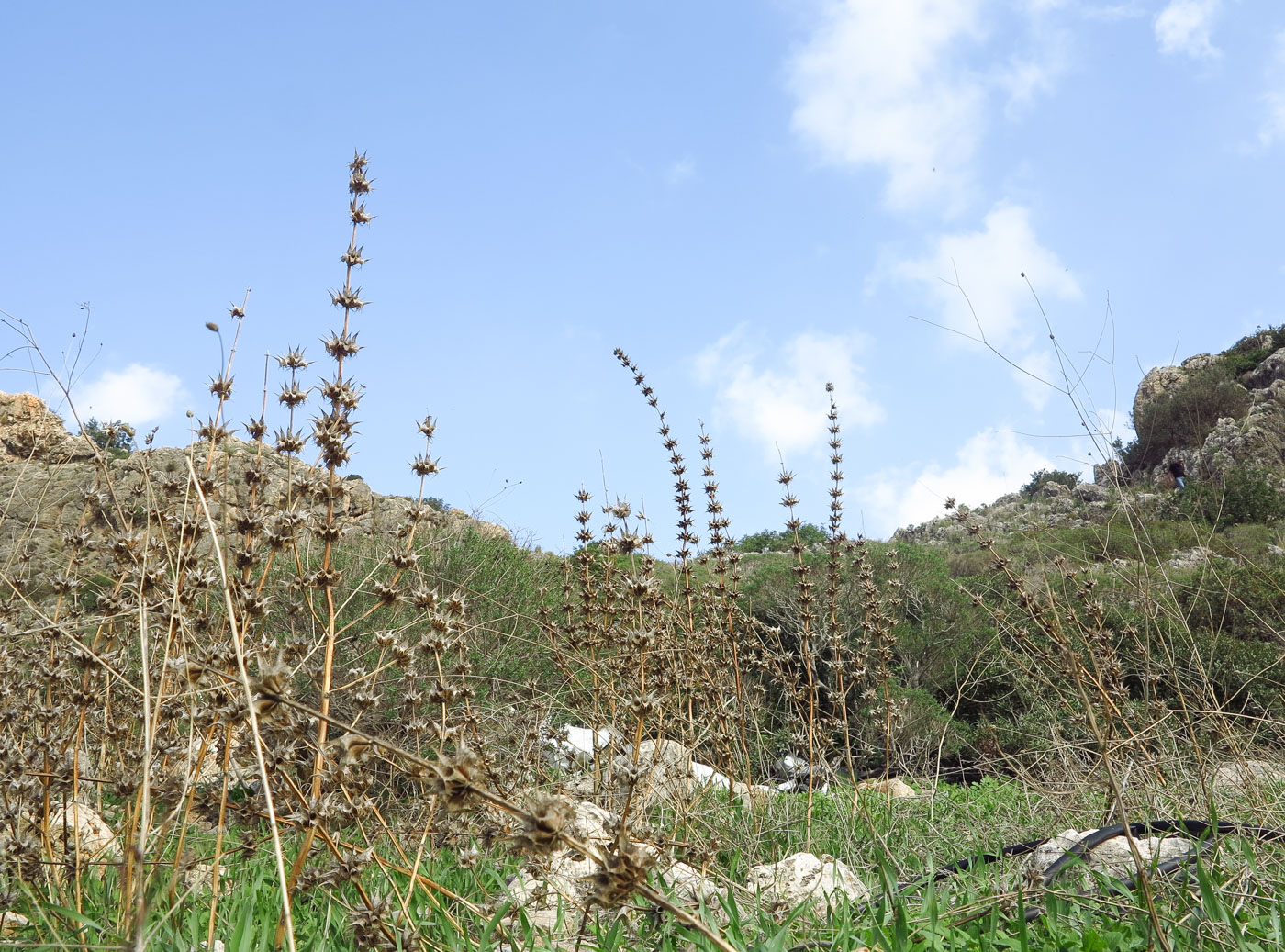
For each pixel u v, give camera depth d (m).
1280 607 5.12
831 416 5.39
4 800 2.35
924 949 2.28
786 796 4.48
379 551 5.50
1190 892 2.57
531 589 7.23
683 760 4.10
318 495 2.60
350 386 2.68
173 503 2.70
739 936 2.33
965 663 9.19
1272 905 2.44
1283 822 3.25
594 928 2.52
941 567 11.76
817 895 2.97
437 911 2.48
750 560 13.88
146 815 1.42
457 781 1.19
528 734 3.86
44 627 2.72
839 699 4.78
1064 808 3.87
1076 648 4.32
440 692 2.47
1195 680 4.12
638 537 3.65
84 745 3.34
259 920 2.40
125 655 2.80
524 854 1.20
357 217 2.90
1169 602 4.51
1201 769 3.22
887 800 4.70
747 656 5.20
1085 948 2.26
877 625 5.09
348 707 3.84
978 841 3.82
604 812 3.09
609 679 4.23
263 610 2.18
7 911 2.22
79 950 1.95
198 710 2.23
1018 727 5.65
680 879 3.05
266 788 1.37
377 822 2.71
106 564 3.11
